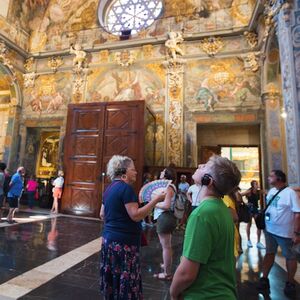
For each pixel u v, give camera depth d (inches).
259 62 484.7
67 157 450.3
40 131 645.3
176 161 497.0
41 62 626.5
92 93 571.5
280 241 152.3
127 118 430.9
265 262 160.2
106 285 89.1
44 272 165.9
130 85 551.2
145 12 606.2
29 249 215.9
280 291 152.5
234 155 780.6
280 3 281.6
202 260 52.7
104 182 421.7
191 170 460.8
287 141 268.4
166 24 562.3
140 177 404.8
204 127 557.0
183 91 520.1
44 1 639.1
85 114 454.3
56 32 631.2
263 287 156.1
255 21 474.0
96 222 374.6
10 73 588.7
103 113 443.8
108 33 597.6
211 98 504.7
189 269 52.9
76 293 137.6
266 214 160.9
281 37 285.9
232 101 493.7
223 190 60.5
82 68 584.4
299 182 238.7
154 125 520.4
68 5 633.6
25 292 135.2
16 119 597.0
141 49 561.6
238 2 525.3
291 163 257.1
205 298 52.4
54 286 145.3
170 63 532.4
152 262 199.6
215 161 63.2
